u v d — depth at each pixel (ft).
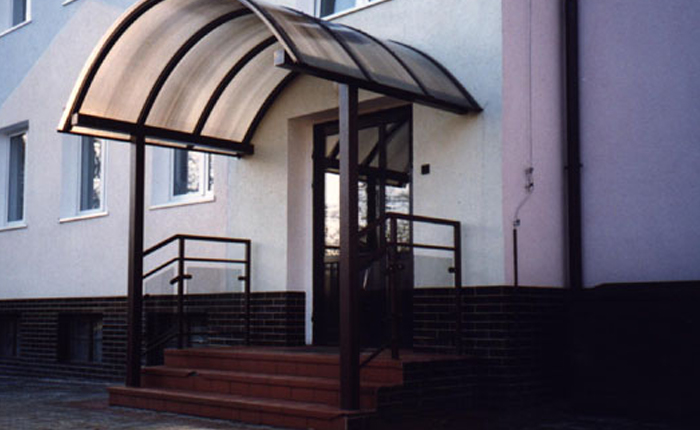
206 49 25.76
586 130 25.04
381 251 20.94
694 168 22.94
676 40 23.52
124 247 34.81
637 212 23.89
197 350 25.71
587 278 24.66
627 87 24.34
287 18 20.51
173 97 26.73
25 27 41.16
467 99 23.93
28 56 40.88
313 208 29.30
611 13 24.79
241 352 24.34
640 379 20.57
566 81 25.44
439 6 25.39
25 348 39.22
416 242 25.25
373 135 27.53
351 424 18.95
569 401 23.71
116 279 34.94
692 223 22.88
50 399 27.94
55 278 38.04
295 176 29.35
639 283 22.66
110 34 23.95
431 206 24.86
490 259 23.25
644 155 23.89
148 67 25.35
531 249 23.86
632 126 24.17
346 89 20.43
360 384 20.03
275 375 22.68
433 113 25.11
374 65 21.52
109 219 35.65
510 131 23.65
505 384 22.49
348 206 19.90
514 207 23.50
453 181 24.39
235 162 30.86
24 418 22.88
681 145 23.22
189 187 33.78
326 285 28.78
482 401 22.77
